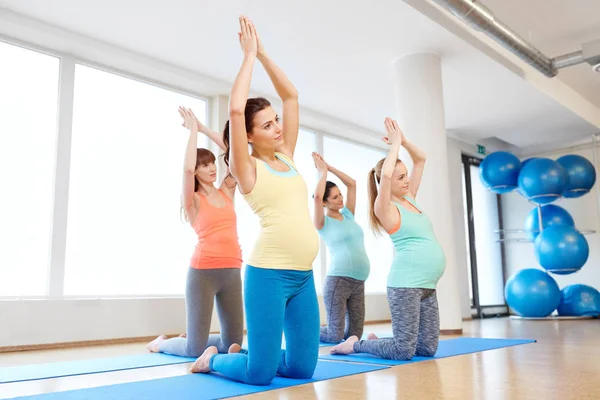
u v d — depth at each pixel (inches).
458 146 323.9
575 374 92.6
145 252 194.5
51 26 172.1
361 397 74.4
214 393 79.0
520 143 341.1
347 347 125.6
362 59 206.7
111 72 195.2
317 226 156.1
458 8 159.6
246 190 84.4
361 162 304.7
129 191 193.5
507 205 364.5
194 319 124.1
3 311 152.1
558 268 267.6
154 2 163.0
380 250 303.4
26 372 105.9
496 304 345.7
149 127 204.4
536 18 190.4
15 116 167.9
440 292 195.3
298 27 181.2
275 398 74.8
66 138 176.1
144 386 85.7
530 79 232.7
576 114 276.1
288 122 94.5
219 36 184.5
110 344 169.0
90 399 76.0
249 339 84.8
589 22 194.2
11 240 161.6
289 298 88.0
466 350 131.6
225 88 219.9
